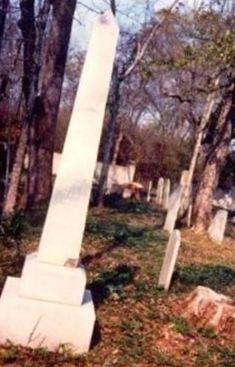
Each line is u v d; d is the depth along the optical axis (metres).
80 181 6.23
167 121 46.72
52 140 20.09
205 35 18.45
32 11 15.23
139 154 46.66
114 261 11.27
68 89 45.81
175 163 45.44
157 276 10.48
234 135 21.73
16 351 5.80
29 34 15.24
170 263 9.67
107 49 6.27
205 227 19.38
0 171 20.50
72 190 6.22
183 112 41.53
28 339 5.96
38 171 19.78
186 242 16.70
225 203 39.53
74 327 6.04
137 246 13.48
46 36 19.72
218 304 7.79
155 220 19.89
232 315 7.72
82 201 6.21
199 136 21.09
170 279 9.76
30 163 19.73
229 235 23.27
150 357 6.39
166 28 23.39
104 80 6.26
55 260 6.17
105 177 21.66
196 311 7.86
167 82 36.53
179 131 46.44
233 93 19.33
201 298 7.93
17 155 15.02
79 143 6.25
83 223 6.20
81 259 11.06
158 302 8.68
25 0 15.05
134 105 45.22
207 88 19.06
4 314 5.93
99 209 20.72
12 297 6.04
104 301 8.23
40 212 16.81
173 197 17.86
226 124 19.73
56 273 6.07
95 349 6.32
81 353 6.07
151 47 24.44
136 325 7.26
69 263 6.18
